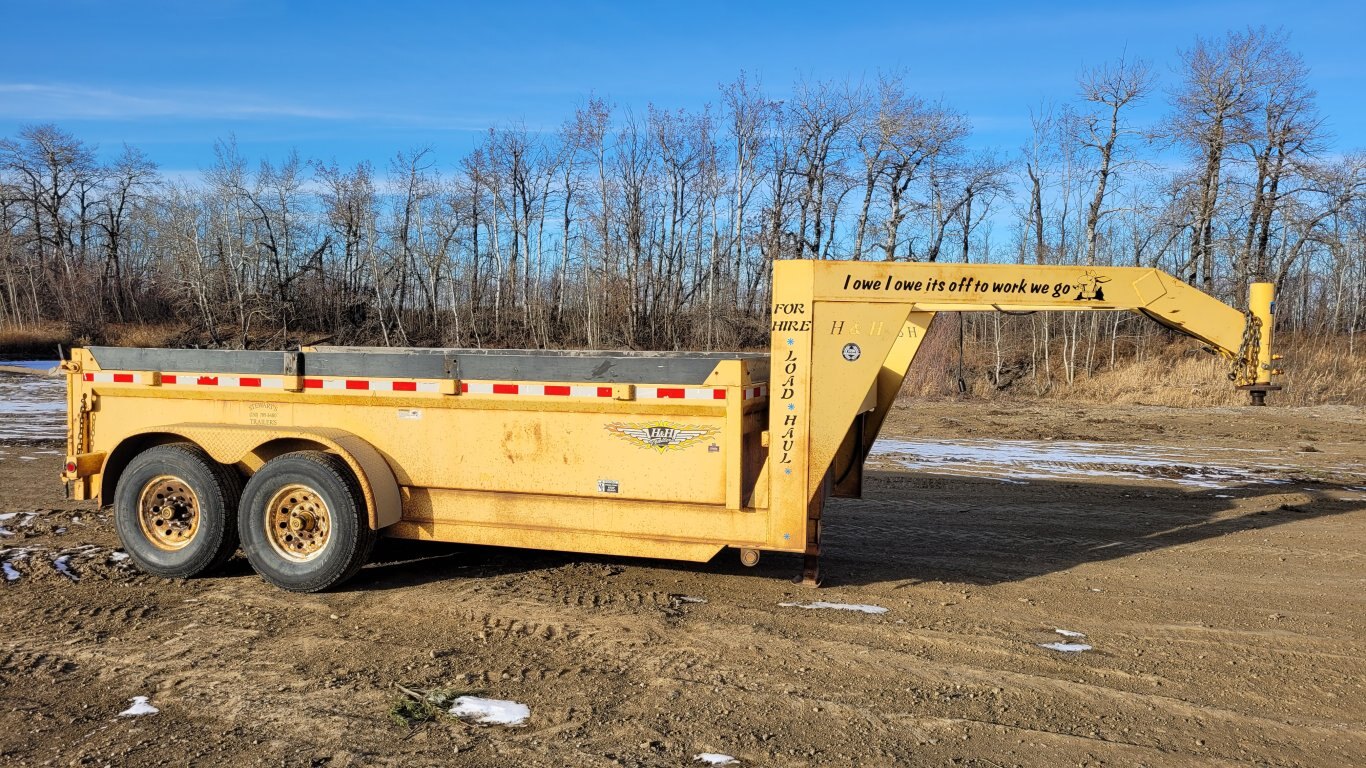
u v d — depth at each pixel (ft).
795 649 16.55
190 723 13.24
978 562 23.22
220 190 155.43
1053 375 104.53
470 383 19.53
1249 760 12.58
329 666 15.49
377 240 164.45
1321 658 16.47
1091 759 12.53
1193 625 18.26
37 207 196.13
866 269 18.04
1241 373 19.38
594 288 136.15
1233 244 117.60
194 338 154.20
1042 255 119.75
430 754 12.35
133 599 19.15
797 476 18.42
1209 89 111.24
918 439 51.11
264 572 19.80
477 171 151.33
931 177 123.85
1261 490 34.73
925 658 16.21
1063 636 17.53
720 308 128.77
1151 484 35.91
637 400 18.70
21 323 167.32
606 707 13.94
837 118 127.03
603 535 19.29
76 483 21.59
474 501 19.94
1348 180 109.60
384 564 22.09
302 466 19.33
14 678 14.87
